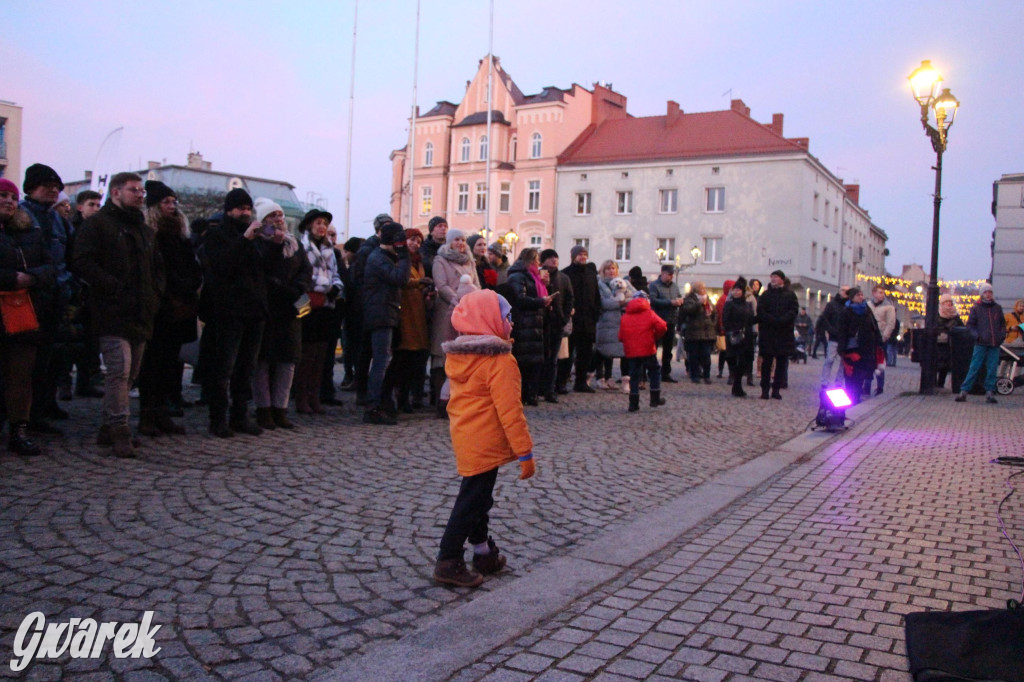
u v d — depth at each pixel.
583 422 9.29
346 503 5.18
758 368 16.81
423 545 4.45
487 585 3.92
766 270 45.06
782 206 44.66
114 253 5.84
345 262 10.00
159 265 6.30
